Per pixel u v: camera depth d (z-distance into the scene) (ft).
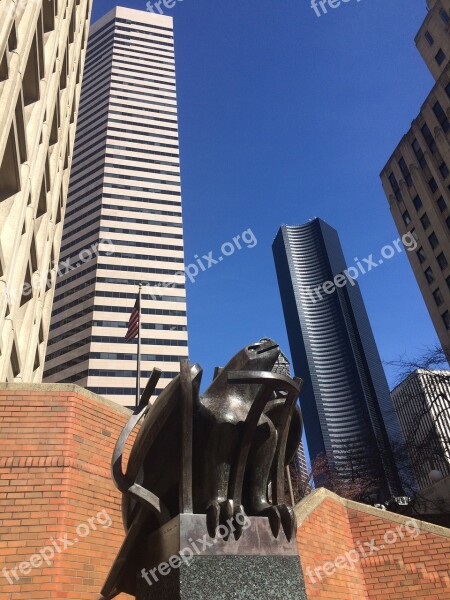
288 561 12.65
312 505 28.25
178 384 13.52
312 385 563.89
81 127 346.54
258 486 13.74
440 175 157.28
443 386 79.20
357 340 585.22
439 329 151.02
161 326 273.75
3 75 40.93
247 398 14.92
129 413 30.17
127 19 383.04
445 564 26.91
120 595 22.36
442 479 78.43
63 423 26.25
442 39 163.22
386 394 550.77
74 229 305.53
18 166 44.91
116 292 277.23
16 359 50.21
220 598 11.43
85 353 257.75
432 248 157.89
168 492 13.83
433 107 161.48
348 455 113.50
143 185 318.65
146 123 343.46
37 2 49.24
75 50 90.68
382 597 26.73
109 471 26.81
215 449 13.43
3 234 43.04
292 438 16.11
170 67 375.04
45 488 23.80
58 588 21.07
